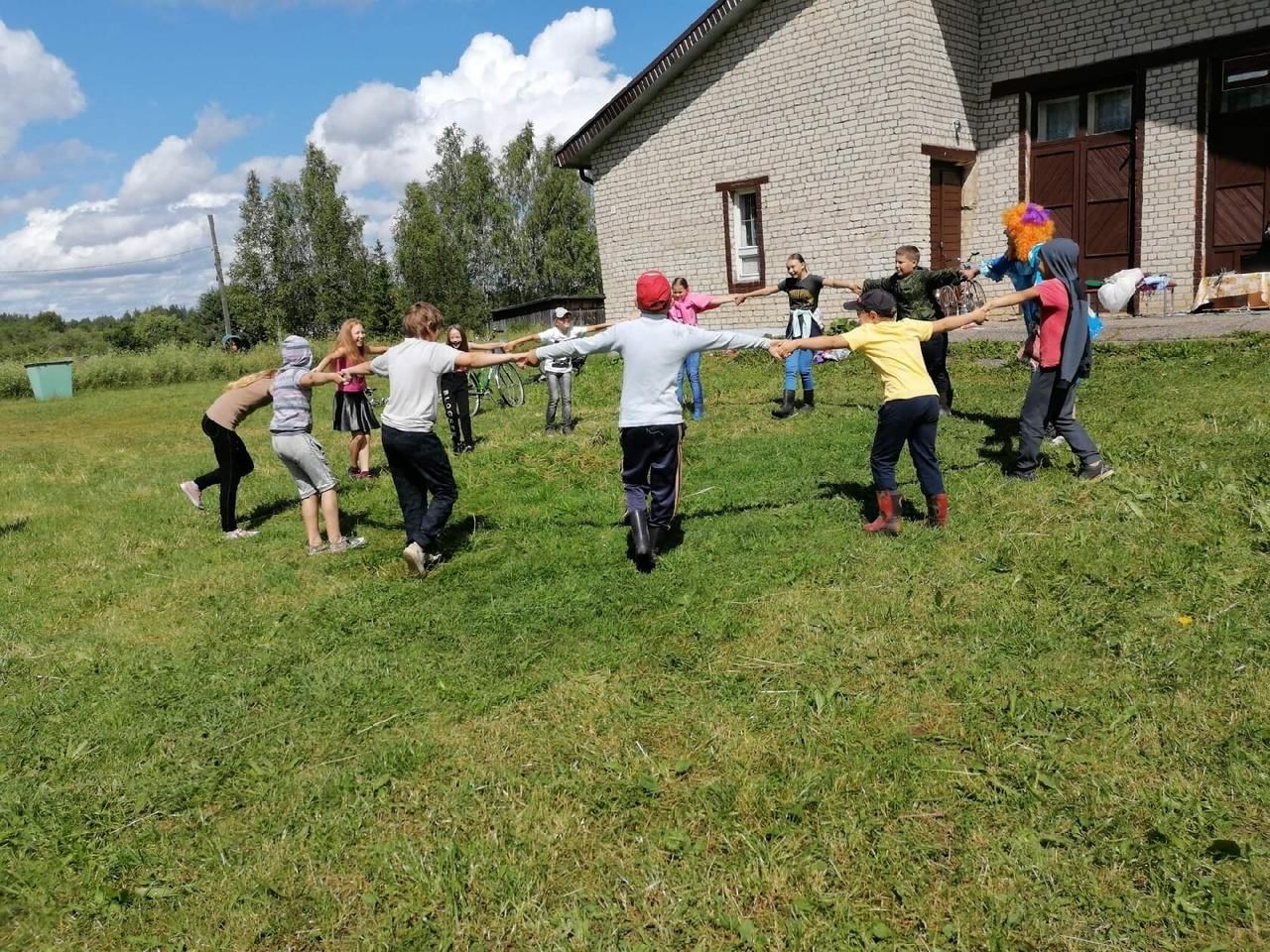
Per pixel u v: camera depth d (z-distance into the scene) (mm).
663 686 4422
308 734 4309
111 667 5184
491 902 3105
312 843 3488
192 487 8109
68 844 3627
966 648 4492
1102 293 6773
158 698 4762
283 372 6895
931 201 15539
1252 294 13219
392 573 6438
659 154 18500
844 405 10781
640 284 5527
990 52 15711
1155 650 4273
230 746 4262
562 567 6125
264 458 11742
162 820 3760
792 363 10219
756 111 16812
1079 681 4105
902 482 7121
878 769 3623
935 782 3516
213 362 32156
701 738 3953
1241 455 6590
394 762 3963
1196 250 13992
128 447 14391
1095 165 14938
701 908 3006
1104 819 3246
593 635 5047
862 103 15328
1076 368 6395
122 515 8977
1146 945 2738
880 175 15297
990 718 3912
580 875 3213
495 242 68500
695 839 3338
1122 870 3023
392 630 5398
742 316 17859
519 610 5473
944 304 13664
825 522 6445
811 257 16531
